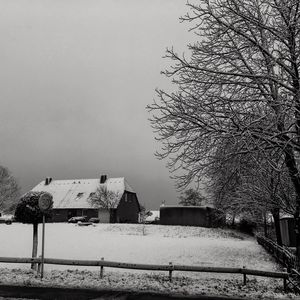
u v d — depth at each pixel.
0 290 12.99
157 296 12.59
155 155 13.11
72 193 82.69
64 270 18.08
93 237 36.62
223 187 13.72
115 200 75.06
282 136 11.99
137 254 25.84
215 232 49.66
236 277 17.97
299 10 12.04
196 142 12.55
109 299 11.95
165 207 60.72
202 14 12.48
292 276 14.11
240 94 12.70
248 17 12.23
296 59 12.03
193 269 15.51
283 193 16.72
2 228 46.47
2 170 84.31
